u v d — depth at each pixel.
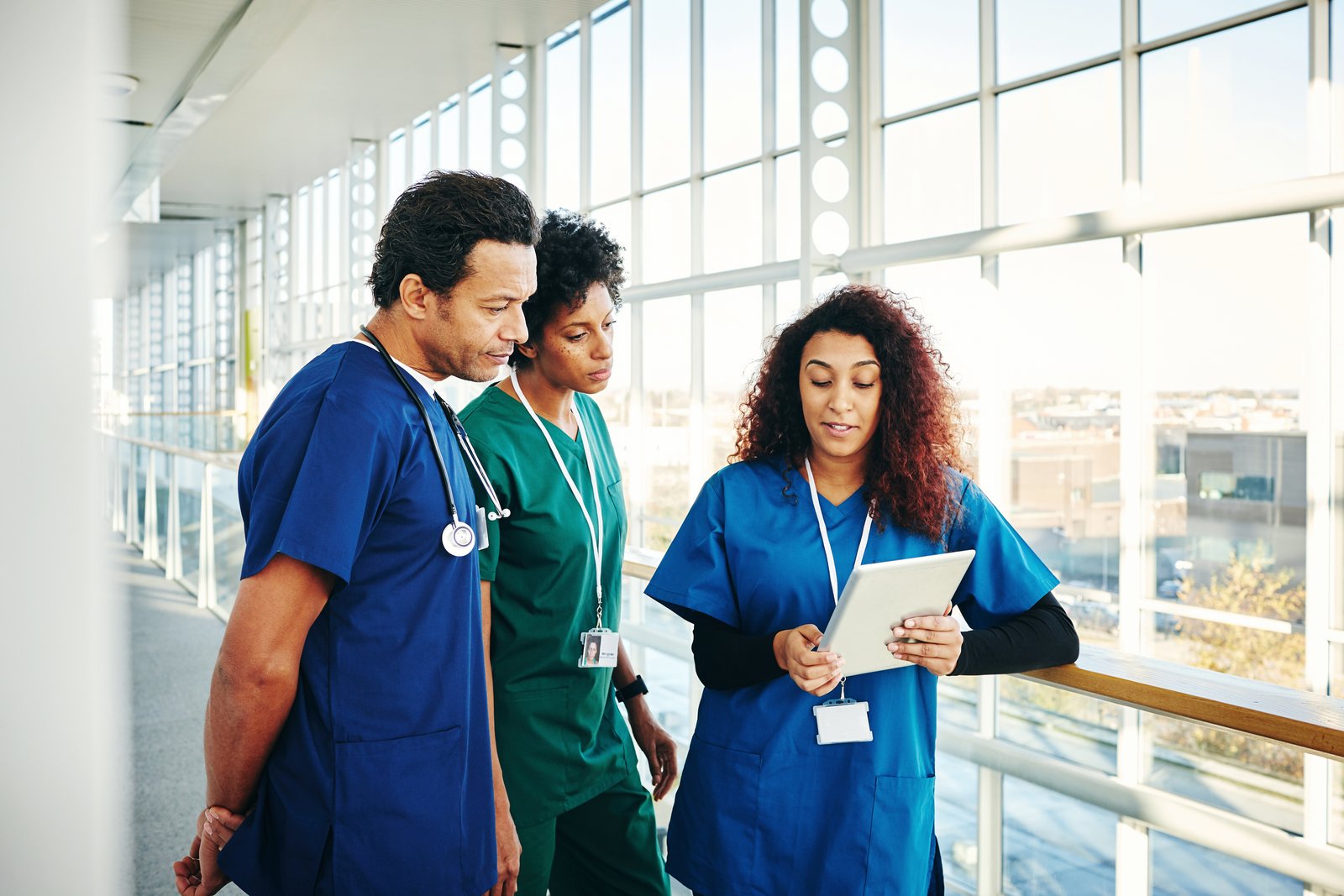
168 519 8.28
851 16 4.52
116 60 0.31
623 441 7.12
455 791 1.25
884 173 4.83
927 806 1.43
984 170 4.36
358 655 1.20
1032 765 1.64
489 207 1.22
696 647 1.49
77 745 0.31
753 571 1.47
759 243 6.06
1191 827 1.61
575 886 1.92
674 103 6.75
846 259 4.34
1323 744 1.16
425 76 9.62
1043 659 1.38
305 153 13.41
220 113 11.20
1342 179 3.06
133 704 4.86
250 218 18.58
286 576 1.12
